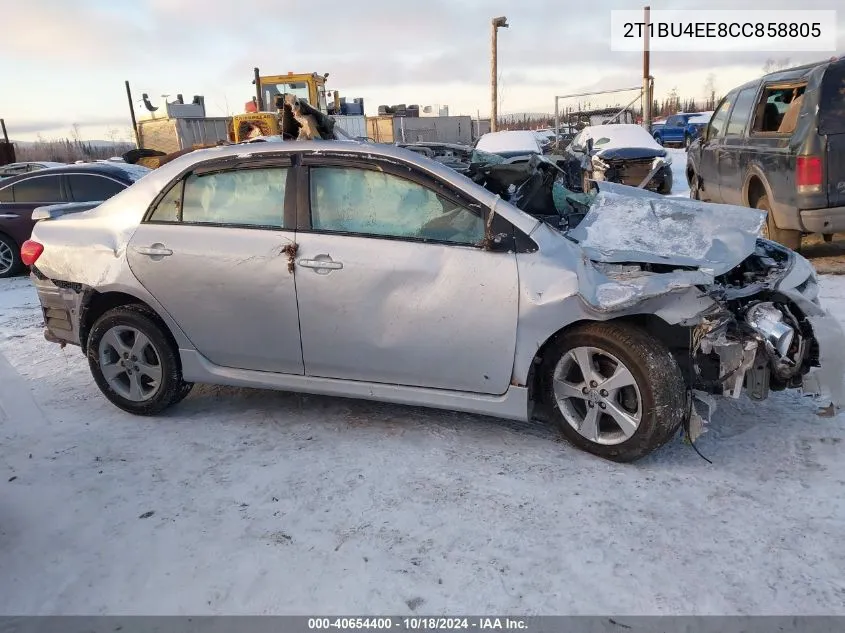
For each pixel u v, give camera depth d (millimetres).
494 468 3521
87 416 4426
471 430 3961
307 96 17656
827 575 2623
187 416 4359
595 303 3238
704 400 3471
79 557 2947
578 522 3029
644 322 3570
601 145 14523
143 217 4215
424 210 3635
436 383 3713
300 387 4008
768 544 2818
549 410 3660
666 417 3305
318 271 3727
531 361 3504
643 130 15328
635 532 2939
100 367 4383
